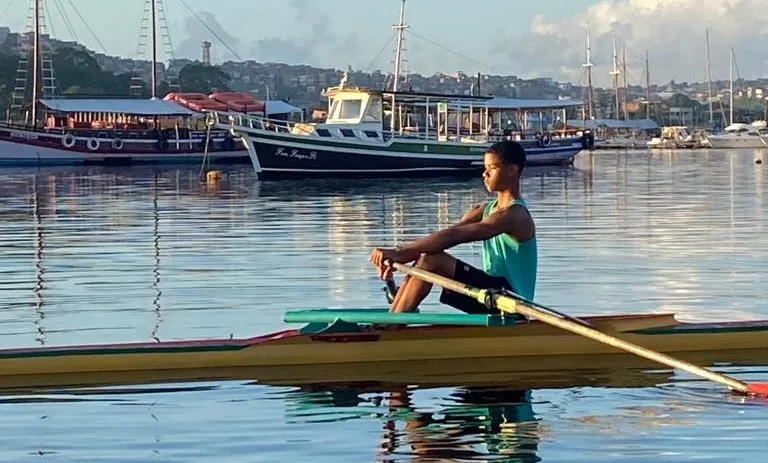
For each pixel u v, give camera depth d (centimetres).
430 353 895
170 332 1073
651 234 2050
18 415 745
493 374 854
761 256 1658
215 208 2930
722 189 3697
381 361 890
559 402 774
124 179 4719
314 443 680
